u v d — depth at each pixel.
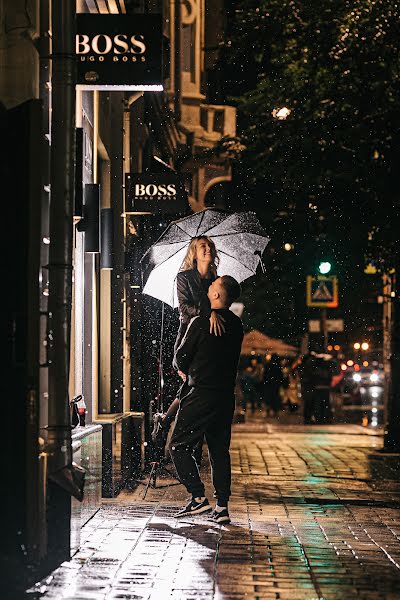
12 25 11.26
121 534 12.66
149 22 14.25
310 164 23.56
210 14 41.88
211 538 12.45
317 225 24.41
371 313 47.31
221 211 15.28
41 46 11.88
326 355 45.16
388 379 29.00
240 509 15.22
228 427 13.77
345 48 22.81
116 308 18.42
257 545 11.98
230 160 25.67
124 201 20.81
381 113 22.58
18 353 9.65
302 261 26.44
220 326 13.77
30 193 9.72
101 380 17.61
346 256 24.97
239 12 24.33
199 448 16.78
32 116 9.73
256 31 24.20
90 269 16.66
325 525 13.71
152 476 17.61
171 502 15.81
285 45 23.81
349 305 45.22
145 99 27.25
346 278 26.05
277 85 23.92
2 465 9.65
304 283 45.84
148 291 16.09
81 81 14.20
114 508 14.98
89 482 13.77
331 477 20.45
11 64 11.23
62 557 10.62
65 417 10.62
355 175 23.12
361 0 22.62
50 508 10.55
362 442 31.86
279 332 69.06
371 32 22.61
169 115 34.91
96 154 17.20
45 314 10.23
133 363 21.14
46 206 11.70
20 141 9.76
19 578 9.57
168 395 23.75
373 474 21.23
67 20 11.03
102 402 17.48
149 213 20.92
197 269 15.00
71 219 10.89
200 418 13.73
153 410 22.83
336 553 11.56
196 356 13.74
